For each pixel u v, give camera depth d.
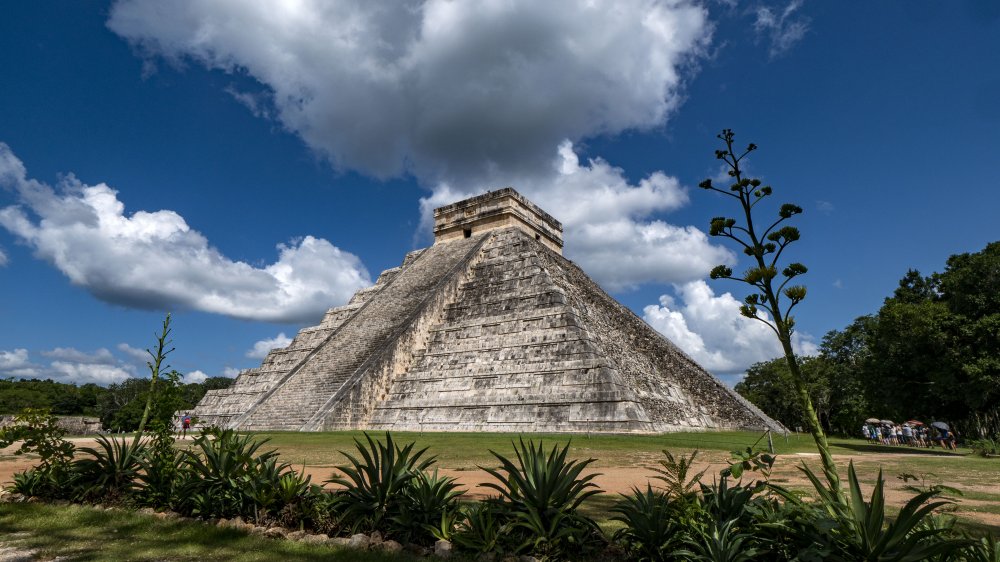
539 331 27.06
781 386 51.88
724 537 4.85
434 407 26.89
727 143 5.11
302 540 6.29
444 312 33.03
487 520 5.85
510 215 39.38
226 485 7.40
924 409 24.94
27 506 7.87
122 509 7.75
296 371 31.50
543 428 23.66
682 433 23.84
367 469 6.60
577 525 5.89
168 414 8.52
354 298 42.22
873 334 25.59
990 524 7.25
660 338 37.41
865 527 4.17
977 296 21.39
